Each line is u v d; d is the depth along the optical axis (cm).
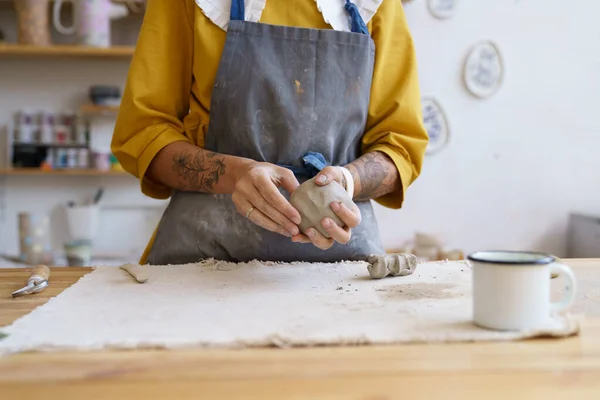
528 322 72
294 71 125
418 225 295
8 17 269
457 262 123
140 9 268
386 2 136
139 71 127
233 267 117
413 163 134
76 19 249
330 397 55
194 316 81
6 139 275
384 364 63
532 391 56
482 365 63
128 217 284
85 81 275
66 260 256
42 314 83
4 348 68
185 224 126
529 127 293
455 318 79
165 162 123
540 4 288
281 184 106
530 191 296
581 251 284
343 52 127
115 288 99
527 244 297
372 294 93
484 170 294
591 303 87
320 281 104
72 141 271
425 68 289
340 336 70
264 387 57
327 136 128
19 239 253
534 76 290
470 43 288
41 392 57
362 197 128
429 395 55
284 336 70
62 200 280
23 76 273
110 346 69
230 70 124
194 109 132
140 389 57
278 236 125
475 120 291
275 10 128
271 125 126
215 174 116
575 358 65
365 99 131
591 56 290
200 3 125
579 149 294
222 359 65
